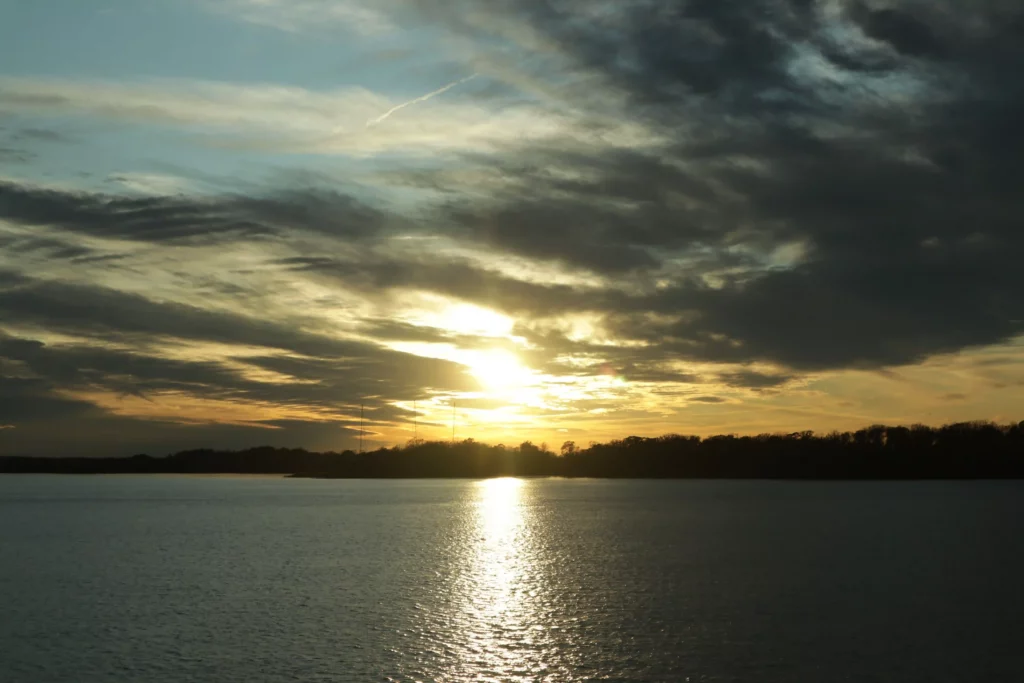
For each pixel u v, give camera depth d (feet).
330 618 182.80
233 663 145.59
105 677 138.51
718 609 191.11
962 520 467.52
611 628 171.32
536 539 372.38
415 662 145.89
